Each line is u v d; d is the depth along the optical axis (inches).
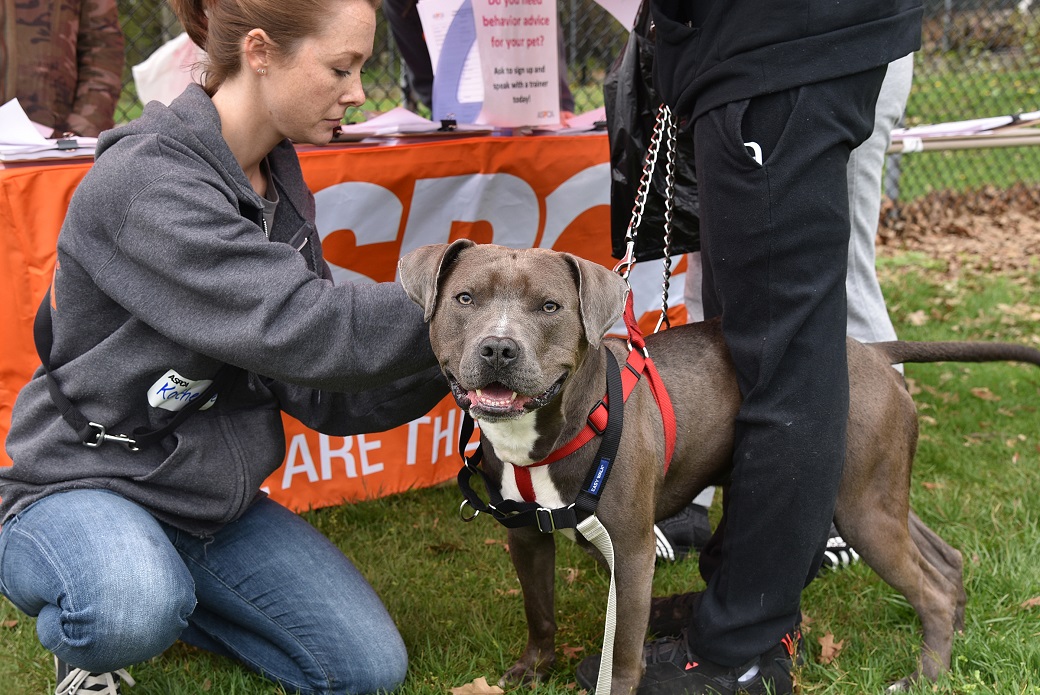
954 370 205.3
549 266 89.6
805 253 92.6
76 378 93.7
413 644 114.9
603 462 93.1
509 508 96.6
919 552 110.3
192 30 103.1
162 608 89.7
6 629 116.5
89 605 87.8
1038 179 377.4
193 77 103.2
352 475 149.5
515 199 148.7
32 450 95.0
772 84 89.5
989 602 118.0
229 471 99.8
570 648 113.6
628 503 95.1
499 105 146.1
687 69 97.4
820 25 89.1
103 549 89.7
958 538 133.5
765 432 96.3
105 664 90.9
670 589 128.0
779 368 95.2
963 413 181.3
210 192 89.4
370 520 147.0
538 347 86.4
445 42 145.6
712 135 94.5
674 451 102.6
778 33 89.0
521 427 92.0
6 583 96.0
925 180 374.3
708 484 109.0
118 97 152.6
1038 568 122.5
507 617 120.3
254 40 92.2
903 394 109.0
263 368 90.3
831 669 106.9
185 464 97.6
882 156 127.9
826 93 90.4
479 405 85.2
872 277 133.4
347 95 96.7
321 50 92.6
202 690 104.6
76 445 95.9
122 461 96.7
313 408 107.0
